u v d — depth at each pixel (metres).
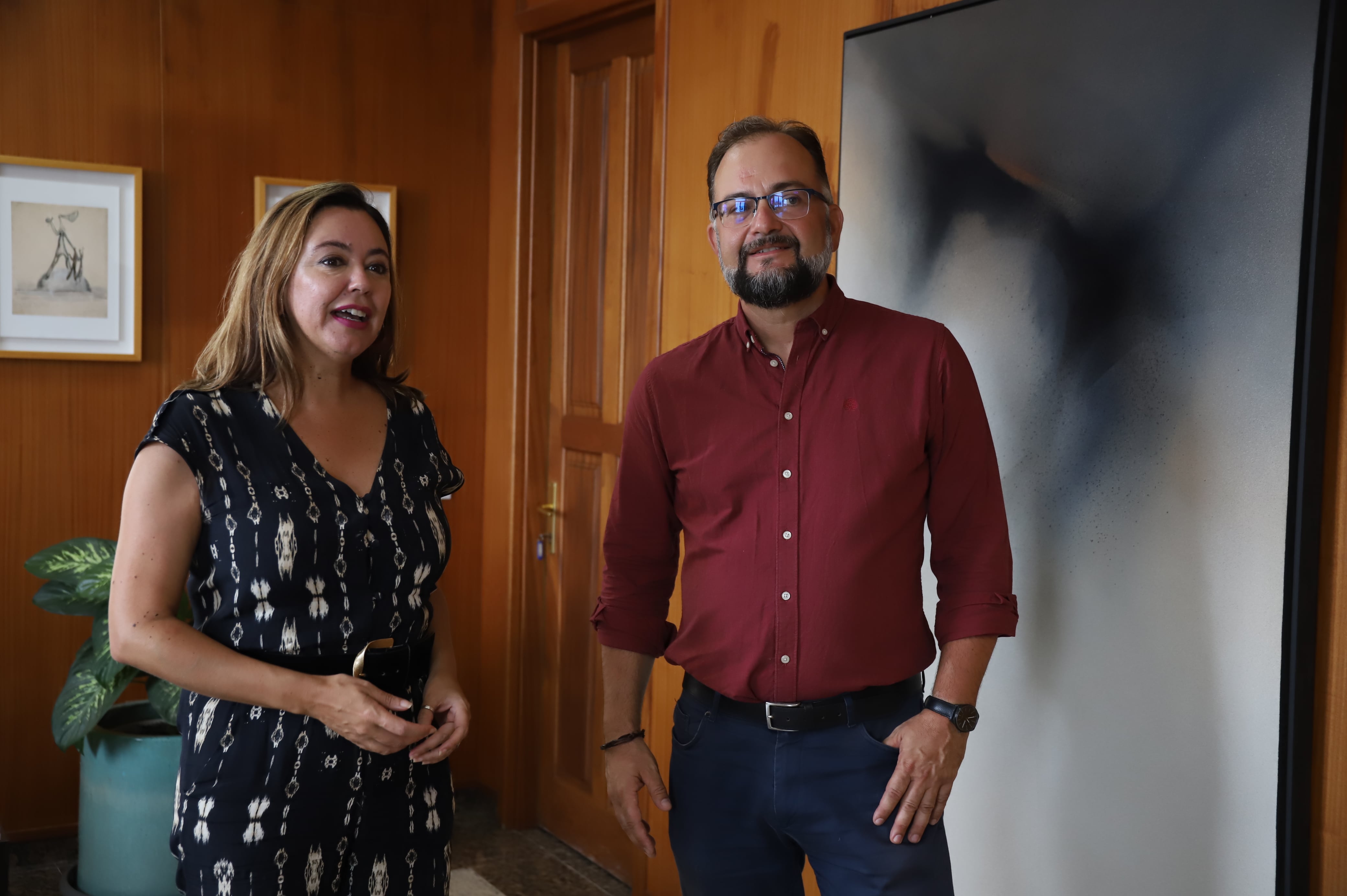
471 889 3.02
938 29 1.92
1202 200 1.55
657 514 1.73
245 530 1.44
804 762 1.52
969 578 1.53
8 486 3.05
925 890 1.48
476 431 3.66
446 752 1.54
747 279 1.54
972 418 1.54
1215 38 1.53
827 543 1.51
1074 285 1.71
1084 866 1.73
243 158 3.28
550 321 3.45
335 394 1.60
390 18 3.45
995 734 1.86
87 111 3.07
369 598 1.51
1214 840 1.55
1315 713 1.49
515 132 3.44
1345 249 1.44
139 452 1.45
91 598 2.54
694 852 1.62
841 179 2.11
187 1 3.18
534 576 3.47
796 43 2.25
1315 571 1.46
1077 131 1.70
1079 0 1.69
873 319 1.60
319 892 1.46
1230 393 1.52
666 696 2.64
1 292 2.99
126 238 3.12
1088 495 1.71
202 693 1.41
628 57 3.06
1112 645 1.68
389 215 3.46
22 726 3.09
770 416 1.58
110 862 2.54
